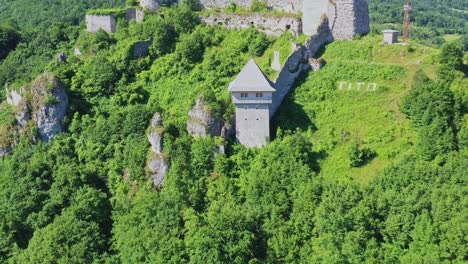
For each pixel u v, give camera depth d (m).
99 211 102.06
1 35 157.62
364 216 85.31
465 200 82.12
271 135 109.06
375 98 111.56
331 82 116.69
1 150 117.44
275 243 86.44
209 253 85.50
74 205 102.00
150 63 130.38
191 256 86.94
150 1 140.88
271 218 90.94
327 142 104.62
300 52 120.81
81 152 113.38
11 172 109.50
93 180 108.56
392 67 116.69
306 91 116.75
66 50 148.12
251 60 109.19
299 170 97.69
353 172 97.88
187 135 107.50
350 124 107.69
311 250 85.94
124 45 132.75
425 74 110.69
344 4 127.25
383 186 91.38
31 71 144.62
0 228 100.56
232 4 139.00
